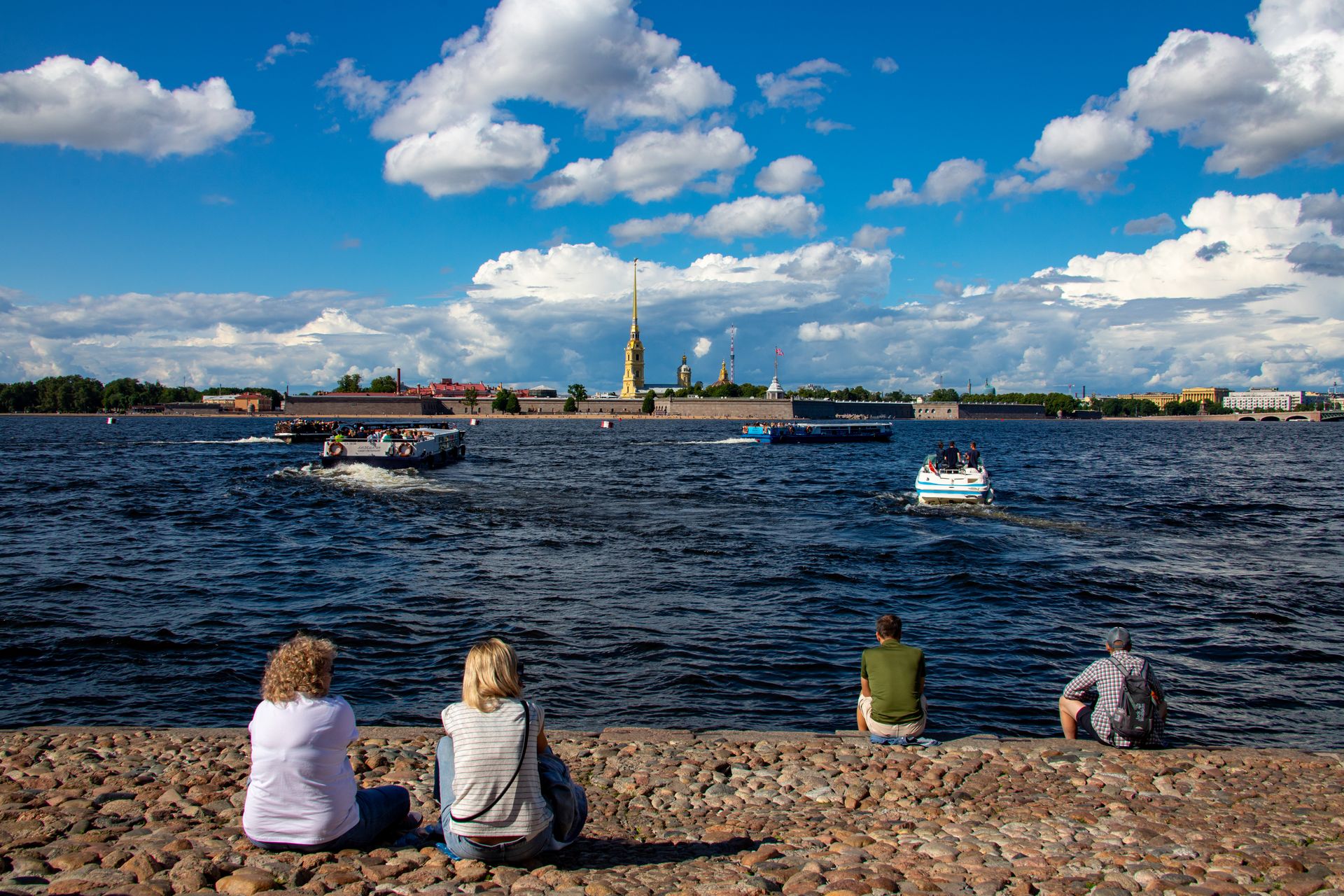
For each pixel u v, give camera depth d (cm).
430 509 4134
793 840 748
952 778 916
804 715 1423
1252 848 729
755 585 2408
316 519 3753
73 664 1653
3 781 854
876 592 2345
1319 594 2364
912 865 685
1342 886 652
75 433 13938
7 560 2711
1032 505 4538
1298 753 1017
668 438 13750
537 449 10344
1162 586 2456
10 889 604
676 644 1808
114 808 781
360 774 909
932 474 4478
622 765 948
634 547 3042
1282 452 10812
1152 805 845
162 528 3459
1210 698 1541
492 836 640
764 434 12325
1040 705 1505
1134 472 7031
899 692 1033
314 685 670
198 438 12144
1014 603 2245
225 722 1372
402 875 640
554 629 1925
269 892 598
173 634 1862
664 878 650
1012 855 712
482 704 652
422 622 1975
